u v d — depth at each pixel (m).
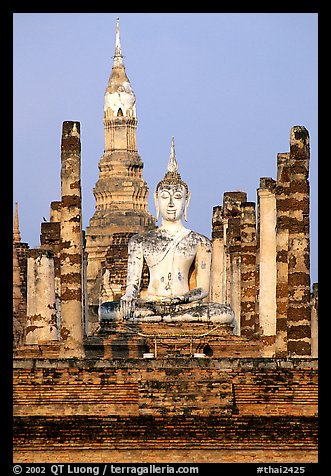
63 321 59.19
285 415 55.44
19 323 82.00
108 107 117.25
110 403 55.59
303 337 58.19
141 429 54.84
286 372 55.91
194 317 65.44
